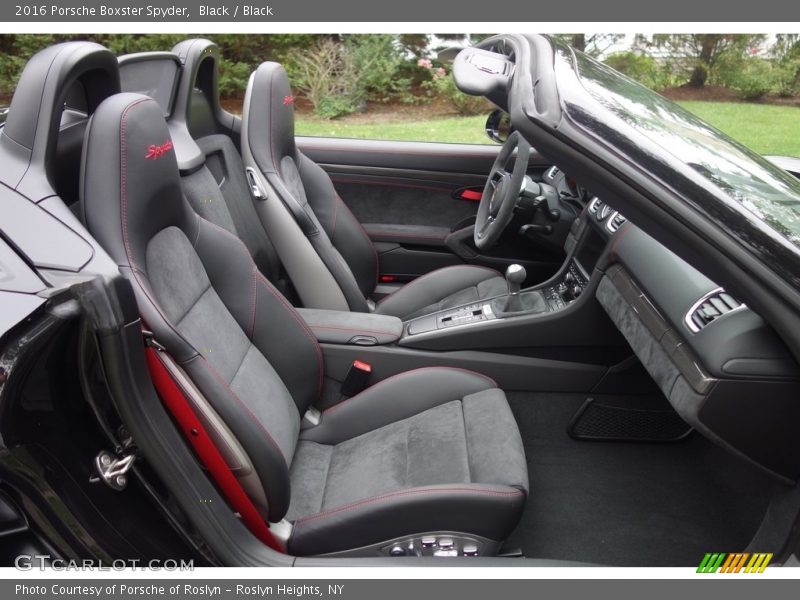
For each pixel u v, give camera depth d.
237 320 1.70
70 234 1.09
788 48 5.06
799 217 1.35
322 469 1.82
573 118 1.30
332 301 2.33
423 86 5.54
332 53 5.57
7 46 4.89
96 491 1.11
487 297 2.53
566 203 2.81
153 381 1.26
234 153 2.43
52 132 1.15
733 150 1.64
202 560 1.33
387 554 1.50
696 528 1.96
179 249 1.47
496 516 1.47
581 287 2.14
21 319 0.92
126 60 1.78
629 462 2.18
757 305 1.20
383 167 2.97
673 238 1.23
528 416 2.22
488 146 3.01
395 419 1.94
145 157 1.27
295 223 2.23
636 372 2.13
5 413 0.91
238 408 1.34
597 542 1.91
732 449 1.41
